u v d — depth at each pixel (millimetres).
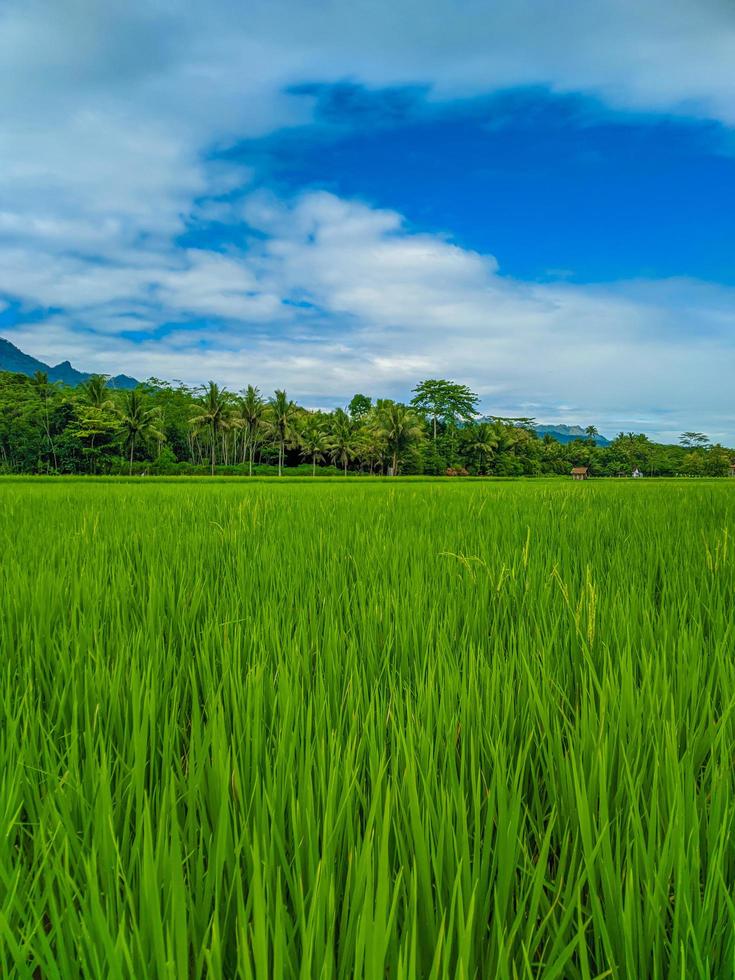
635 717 1622
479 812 1209
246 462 100562
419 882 1069
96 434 82312
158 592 3014
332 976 890
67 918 972
